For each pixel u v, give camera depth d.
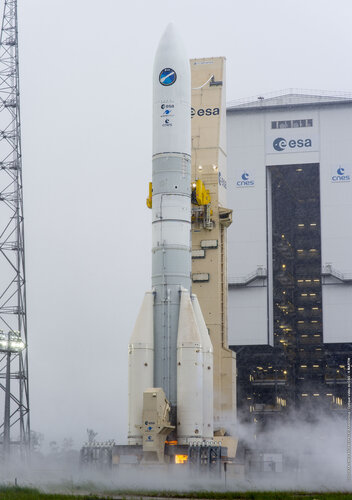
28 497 138.88
